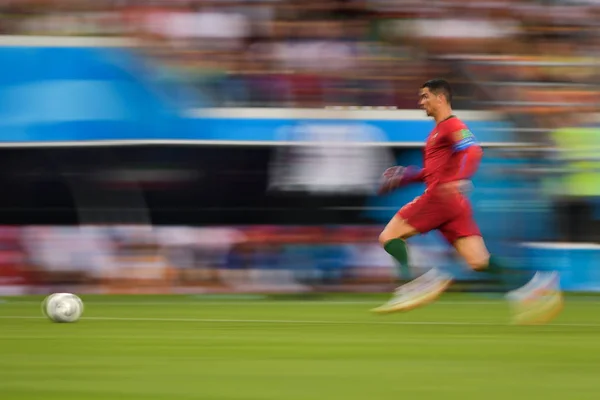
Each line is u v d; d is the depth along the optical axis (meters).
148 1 37.56
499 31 39.84
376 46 38.84
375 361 18.03
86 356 18.55
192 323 26.00
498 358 18.59
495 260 25.52
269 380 15.61
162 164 37.91
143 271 38.22
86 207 38.00
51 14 37.09
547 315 25.75
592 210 39.81
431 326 25.34
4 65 37.00
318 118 38.25
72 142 37.25
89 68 37.22
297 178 38.19
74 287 38.22
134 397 13.99
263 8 38.06
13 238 37.94
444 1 39.59
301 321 26.95
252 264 38.38
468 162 24.64
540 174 39.47
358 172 38.44
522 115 39.47
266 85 38.00
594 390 14.78
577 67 40.09
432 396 14.12
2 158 37.56
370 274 38.81
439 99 24.89
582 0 40.34
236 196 38.22
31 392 14.43
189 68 37.62
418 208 25.42
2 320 26.36
